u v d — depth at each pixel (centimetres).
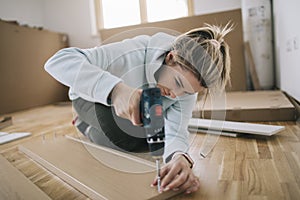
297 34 133
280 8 188
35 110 254
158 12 294
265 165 65
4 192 58
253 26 231
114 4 316
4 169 76
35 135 132
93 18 325
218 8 270
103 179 61
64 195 58
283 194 49
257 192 51
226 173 62
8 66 248
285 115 116
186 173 55
